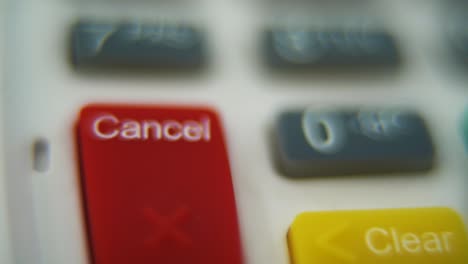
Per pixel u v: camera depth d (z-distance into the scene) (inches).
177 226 3.5
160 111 3.7
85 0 4.0
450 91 4.1
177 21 4.1
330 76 4.1
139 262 3.4
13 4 3.9
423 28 4.3
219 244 3.5
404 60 4.2
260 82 4.0
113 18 4.0
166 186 3.6
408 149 3.8
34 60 3.8
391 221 3.7
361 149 3.8
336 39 4.1
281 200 3.7
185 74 3.9
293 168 3.8
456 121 4.0
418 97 4.1
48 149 3.6
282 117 3.8
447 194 3.8
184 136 3.7
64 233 3.5
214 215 3.5
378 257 3.6
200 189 3.6
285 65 4.0
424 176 3.8
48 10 3.9
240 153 3.8
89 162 3.6
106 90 3.8
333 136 3.8
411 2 4.4
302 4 4.3
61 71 3.8
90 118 3.6
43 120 3.7
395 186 3.8
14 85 3.7
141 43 3.9
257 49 4.1
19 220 3.5
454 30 4.3
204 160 3.6
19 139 3.6
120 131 3.6
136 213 3.5
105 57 3.9
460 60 4.2
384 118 3.9
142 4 4.1
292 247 3.6
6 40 3.8
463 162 3.9
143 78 3.9
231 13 4.2
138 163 3.6
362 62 4.1
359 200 3.8
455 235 3.7
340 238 3.6
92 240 3.5
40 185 3.6
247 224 3.7
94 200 3.5
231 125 3.9
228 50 4.0
